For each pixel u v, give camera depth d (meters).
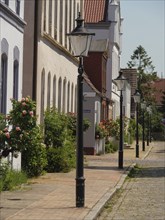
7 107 21.83
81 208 16.06
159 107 122.81
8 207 15.77
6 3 21.77
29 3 28.08
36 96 28.39
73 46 16.59
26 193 19.03
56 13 35.03
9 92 22.12
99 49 54.66
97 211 15.63
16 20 22.97
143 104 59.38
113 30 66.50
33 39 28.09
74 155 30.36
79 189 16.34
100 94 50.31
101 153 49.66
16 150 18.28
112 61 65.12
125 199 19.80
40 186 21.28
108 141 53.31
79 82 16.61
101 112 53.91
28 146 18.42
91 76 54.75
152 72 121.44
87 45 16.55
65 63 37.62
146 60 121.75
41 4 28.88
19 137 17.98
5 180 19.66
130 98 96.56
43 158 25.02
